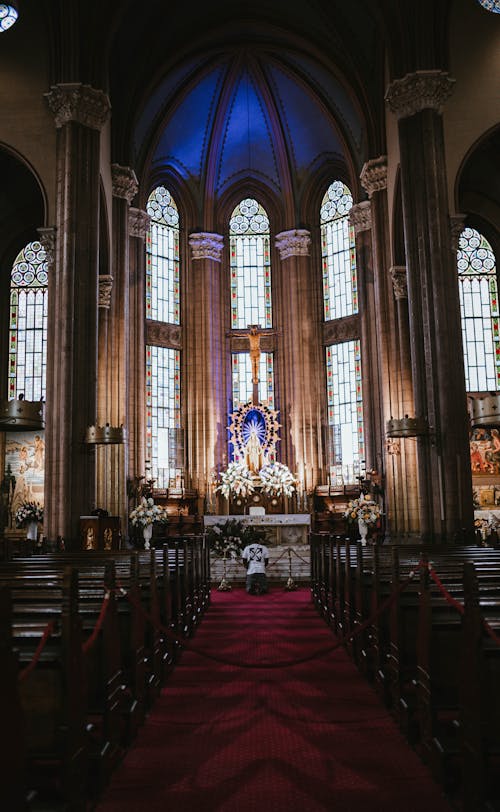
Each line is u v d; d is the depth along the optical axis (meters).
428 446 20.16
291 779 6.04
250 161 35.00
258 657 11.01
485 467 29.53
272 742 6.97
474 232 32.78
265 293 34.94
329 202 34.38
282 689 9.05
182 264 34.31
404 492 24.77
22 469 29.19
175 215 34.53
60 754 5.16
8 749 3.98
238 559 22.84
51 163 21.84
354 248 33.19
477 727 5.11
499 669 5.25
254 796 5.70
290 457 33.16
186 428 33.16
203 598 16.17
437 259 20.62
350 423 32.38
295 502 31.95
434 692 6.24
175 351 33.56
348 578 11.16
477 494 29.34
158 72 28.14
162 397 32.62
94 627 6.31
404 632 7.55
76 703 5.33
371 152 27.02
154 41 27.34
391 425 20.05
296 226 34.38
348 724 7.52
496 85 21.86
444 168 21.30
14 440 29.33
